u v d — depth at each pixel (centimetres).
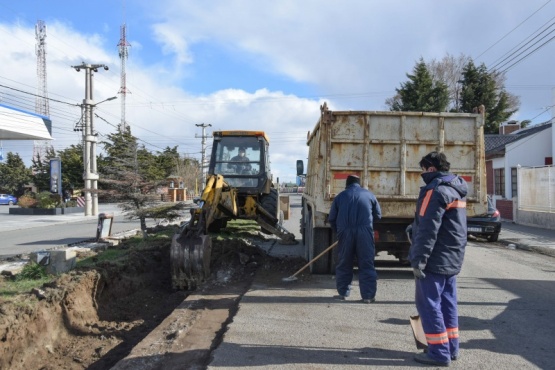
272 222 1305
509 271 975
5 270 893
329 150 821
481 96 4925
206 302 723
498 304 698
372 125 824
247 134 1365
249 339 535
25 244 1474
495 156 2886
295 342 526
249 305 679
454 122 826
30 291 662
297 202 4666
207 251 869
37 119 2336
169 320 634
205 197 886
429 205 449
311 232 929
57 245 1434
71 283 692
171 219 1330
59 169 3369
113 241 1325
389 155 827
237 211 1156
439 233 457
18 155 6775
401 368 455
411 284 824
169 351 512
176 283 850
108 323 707
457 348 476
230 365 462
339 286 713
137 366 475
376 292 758
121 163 1320
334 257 880
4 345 535
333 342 526
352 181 725
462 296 747
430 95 4328
